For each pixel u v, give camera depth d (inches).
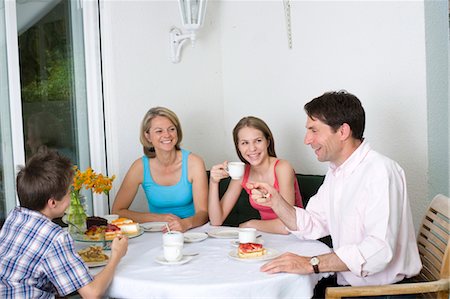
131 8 119.4
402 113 96.8
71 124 114.4
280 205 76.8
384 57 99.0
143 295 59.2
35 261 61.4
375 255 64.1
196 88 133.2
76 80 114.9
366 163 70.8
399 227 68.2
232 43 135.4
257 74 129.3
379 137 101.7
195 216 90.8
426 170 93.7
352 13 104.7
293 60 119.3
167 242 70.3
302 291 62.0
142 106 122.3
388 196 66.3
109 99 117.6
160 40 125.1
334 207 73.9
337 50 108.5
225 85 138.5
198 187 97.7
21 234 62.3
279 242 75.7
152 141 97.5
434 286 62.4
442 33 92.7
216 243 75.3
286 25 119.4
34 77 108.0
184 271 62.2
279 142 125.4
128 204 101.3
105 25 116.2
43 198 63.1
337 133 70.9
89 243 79.1
